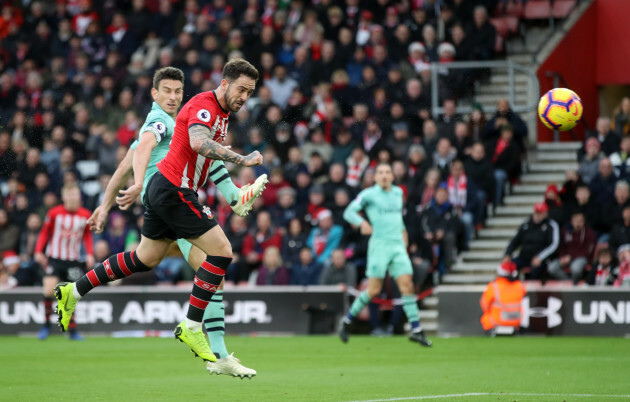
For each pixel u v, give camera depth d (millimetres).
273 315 48250
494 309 45750
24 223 56938
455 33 61594
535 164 58812
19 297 49281
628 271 46156
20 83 71188
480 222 52750
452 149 55219
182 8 71500
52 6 74375
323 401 22750
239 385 26688
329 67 62906
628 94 65062
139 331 48781
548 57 61750
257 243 51344
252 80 21219
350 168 55500
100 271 22062
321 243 50656
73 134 64438
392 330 48219
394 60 62500
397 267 39312
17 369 31922
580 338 44844
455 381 27359
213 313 22969
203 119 20781
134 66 67938
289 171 56375
